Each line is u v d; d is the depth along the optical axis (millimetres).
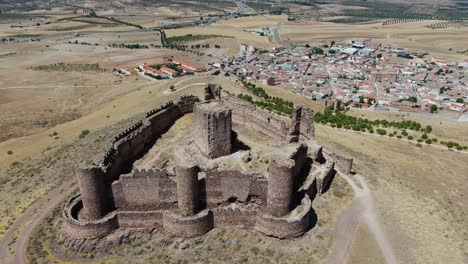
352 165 91938
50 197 79375
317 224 65438
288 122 86625
